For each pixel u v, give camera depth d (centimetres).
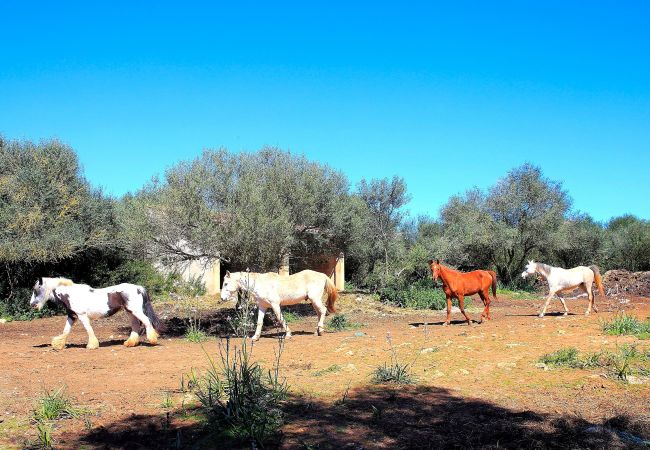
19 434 590
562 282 1472
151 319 1251
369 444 538
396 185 2723
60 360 1031
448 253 2912
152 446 546
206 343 1277
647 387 698
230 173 1681
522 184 3316
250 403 616
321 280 1360
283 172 1791
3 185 1986
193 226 1592
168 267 1686
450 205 3653
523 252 3412
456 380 777
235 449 530
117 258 2388
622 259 3753
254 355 1024
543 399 672
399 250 2683
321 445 536
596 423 585
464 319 1686
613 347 914
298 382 786
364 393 720
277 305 1302
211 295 2525
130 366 957
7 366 968
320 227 1905
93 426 612
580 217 3612
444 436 558
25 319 1920
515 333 1127
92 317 1212
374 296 2539
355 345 1078
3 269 2077
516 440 541
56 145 2150
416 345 1044
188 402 696
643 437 545
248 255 1599
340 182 2022
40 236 1994
